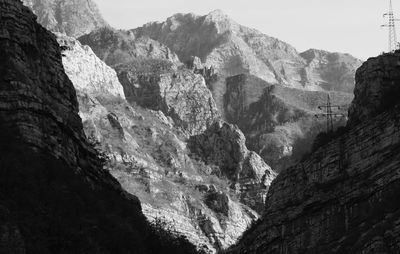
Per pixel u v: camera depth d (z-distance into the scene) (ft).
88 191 341.41
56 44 371.76
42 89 351.25
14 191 303.48
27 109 332.19
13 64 339.77
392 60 488.02
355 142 469.57
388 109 469.16
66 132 349.61
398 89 480.23
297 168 498.28
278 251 485.97
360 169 460.55
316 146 511.40
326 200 465.47
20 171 312.09
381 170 446.60
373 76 485.97
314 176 482.28
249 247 516.32
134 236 339.36
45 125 336.90
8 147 320.09
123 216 357.00
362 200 447.42
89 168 361.10
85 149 362.12
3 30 345.72
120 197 374.43
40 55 357.82
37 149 328.90
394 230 396.16
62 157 340.39
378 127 462.19
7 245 272.51
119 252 325.01
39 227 294.25
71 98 369.30
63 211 315.17
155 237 367.86
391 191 435.94
